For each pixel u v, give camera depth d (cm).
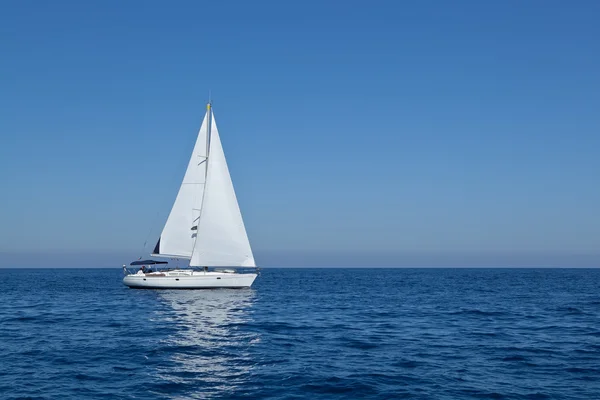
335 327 3105
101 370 1936
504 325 3225
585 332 2920
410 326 3170
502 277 13312
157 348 2359
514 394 1647
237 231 5206
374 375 1877
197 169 5338
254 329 2980
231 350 2327
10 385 1727
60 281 9719
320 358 2167
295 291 6569
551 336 2775
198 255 5172
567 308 4334
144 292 5241
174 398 1605
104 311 3919
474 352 2312
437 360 2138
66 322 3281
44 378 1819
